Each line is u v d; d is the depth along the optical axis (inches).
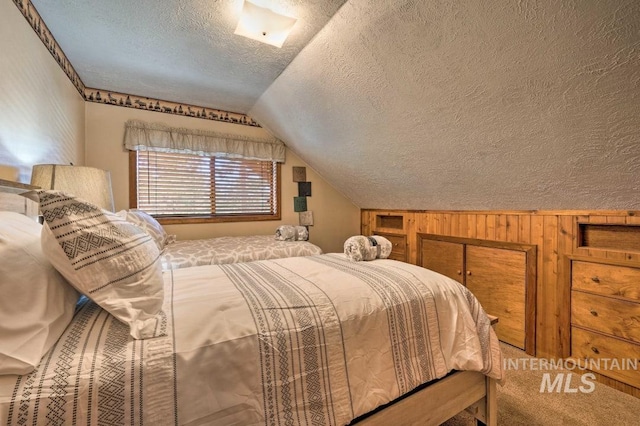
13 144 52.2
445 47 56.6
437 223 113.0
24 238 30.2
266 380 31.4
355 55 69.9
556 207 76.0
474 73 57.6
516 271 85.2
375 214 147.2
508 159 71.3
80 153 94.0
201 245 97.8
